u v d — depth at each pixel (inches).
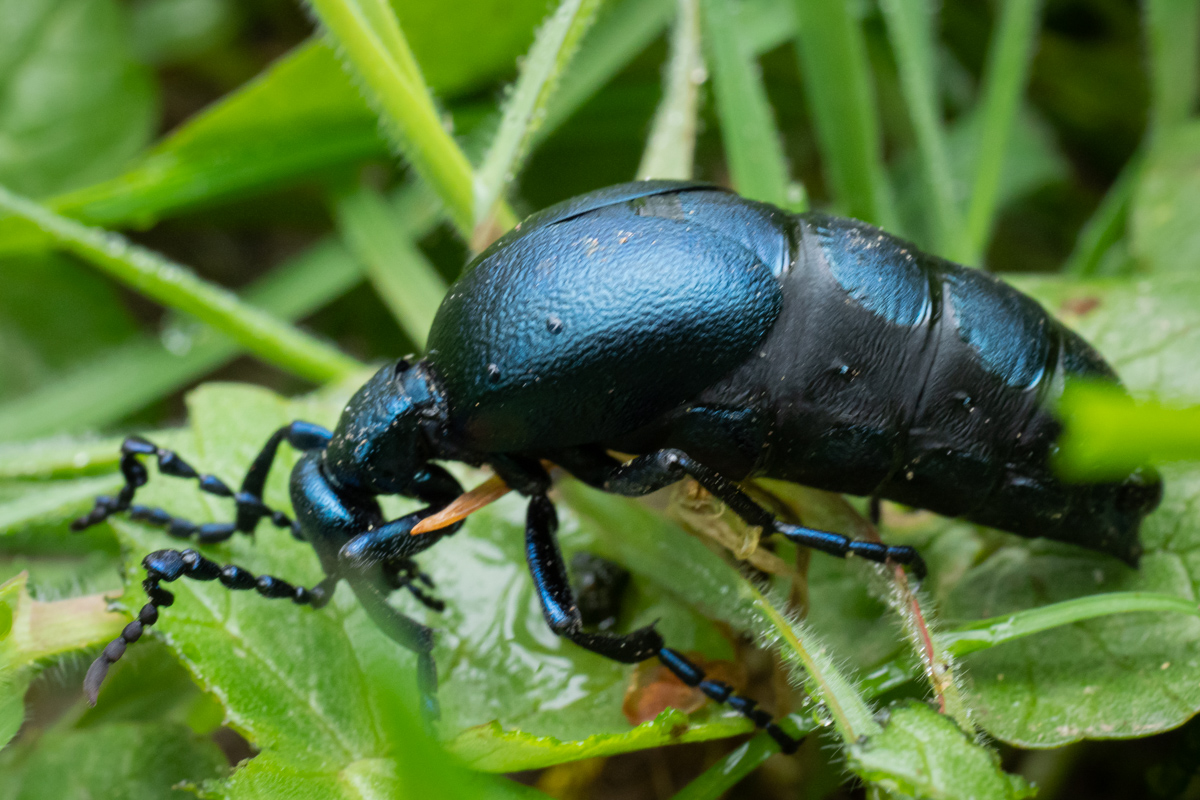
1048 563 4.7
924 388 4.4
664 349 4.4
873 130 5.3
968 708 4.5
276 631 4.6
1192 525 4.6
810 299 4.4
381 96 4.9
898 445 4.5
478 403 4.5
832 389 4.4
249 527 4.7
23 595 4.6
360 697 4.5
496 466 4.6
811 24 5.2
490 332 4.5
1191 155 5.3
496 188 4.9
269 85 5.5
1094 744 5.0
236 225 6.6
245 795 4.4
